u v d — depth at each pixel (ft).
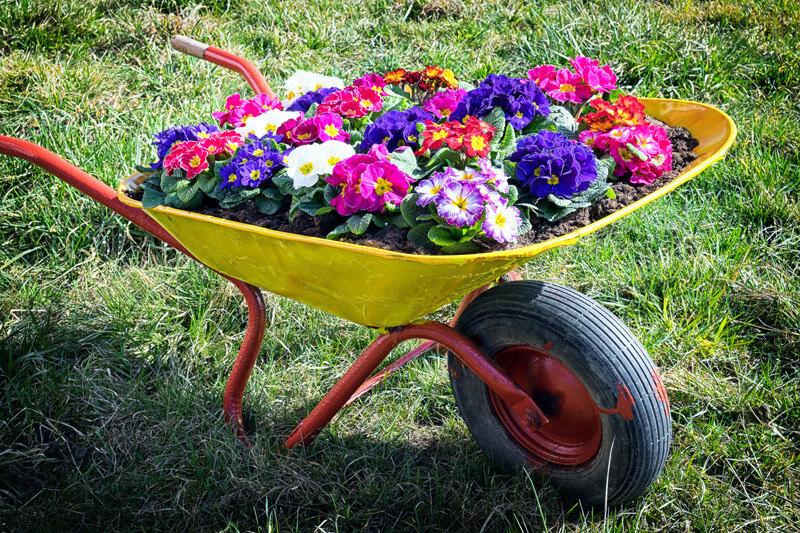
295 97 8.13
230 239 5.73
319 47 16.15
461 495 6.95
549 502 6.84
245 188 5.91
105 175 11.04
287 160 6.04
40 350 8.78
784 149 12.67
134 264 10.64
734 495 7.02
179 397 8.11
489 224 5.02
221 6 17.38
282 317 9.55
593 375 5.90
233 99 7.74
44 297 9.73
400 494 7.10
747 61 15.19
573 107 7.52
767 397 8.02
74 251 10.52
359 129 6.87
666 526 6.71
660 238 10.64
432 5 17.79
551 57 15.33
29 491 7.32
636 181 6.16
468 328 6.61
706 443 7.43
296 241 5.20
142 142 11.84
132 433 7.82
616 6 17.15
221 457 7.40
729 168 11.95
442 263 4.81
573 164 5.55
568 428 6.74
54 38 14.84
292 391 8.46
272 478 7.18
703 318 9.29
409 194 5.41
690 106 7.28
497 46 16.46
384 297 5.50
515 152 5.87
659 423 6.01
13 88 12.75
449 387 8.50
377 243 5.31
